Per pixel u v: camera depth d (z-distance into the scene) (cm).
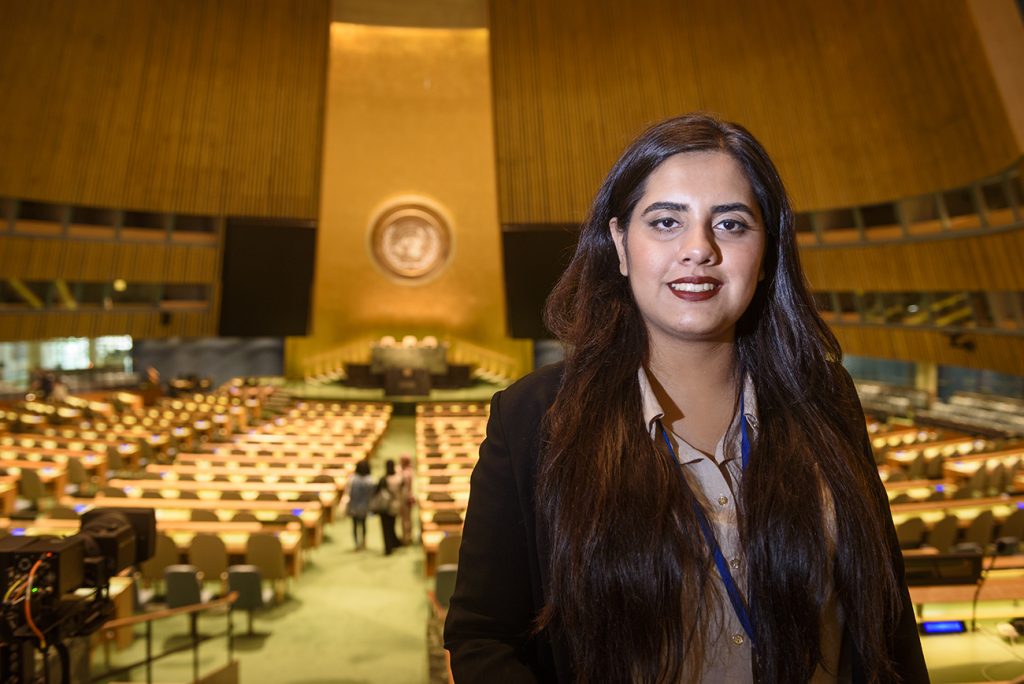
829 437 102
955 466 1170
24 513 1130
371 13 2167
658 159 104
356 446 1572
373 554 1073
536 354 2722
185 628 800
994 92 1214
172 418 1777
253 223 2045
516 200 1958
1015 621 394
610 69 1916
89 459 1260
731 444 104
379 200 2662
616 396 104
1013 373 1453
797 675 94
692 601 95
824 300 1938
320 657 771
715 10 1795
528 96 1945
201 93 1919
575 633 97
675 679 94
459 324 2712
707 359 106
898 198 1603
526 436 108
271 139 2000
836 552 98
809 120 1714
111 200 1884
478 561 106
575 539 96
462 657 101
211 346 2722
